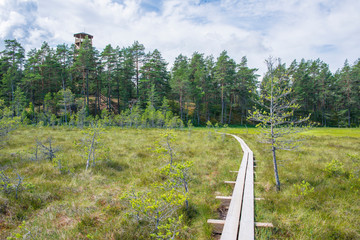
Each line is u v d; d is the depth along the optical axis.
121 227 4.34
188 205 5.38
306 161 10.45
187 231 4.30
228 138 21.50
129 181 7.33
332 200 5.56
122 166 9.07
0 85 43.78
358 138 22.77
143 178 7.55
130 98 52.09
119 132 23.38
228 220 4.39
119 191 6.39
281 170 8.85
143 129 29.14
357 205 5.33
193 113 57.47
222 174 8.41
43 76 44.56
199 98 53.06
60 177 7.41
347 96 54.44
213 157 11.38
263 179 7.75
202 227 4.40
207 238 3.99
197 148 14.28
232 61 53.44
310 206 5.27
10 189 5.79
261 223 4.33
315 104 61.94
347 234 4.03
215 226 4.41
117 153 11.50
